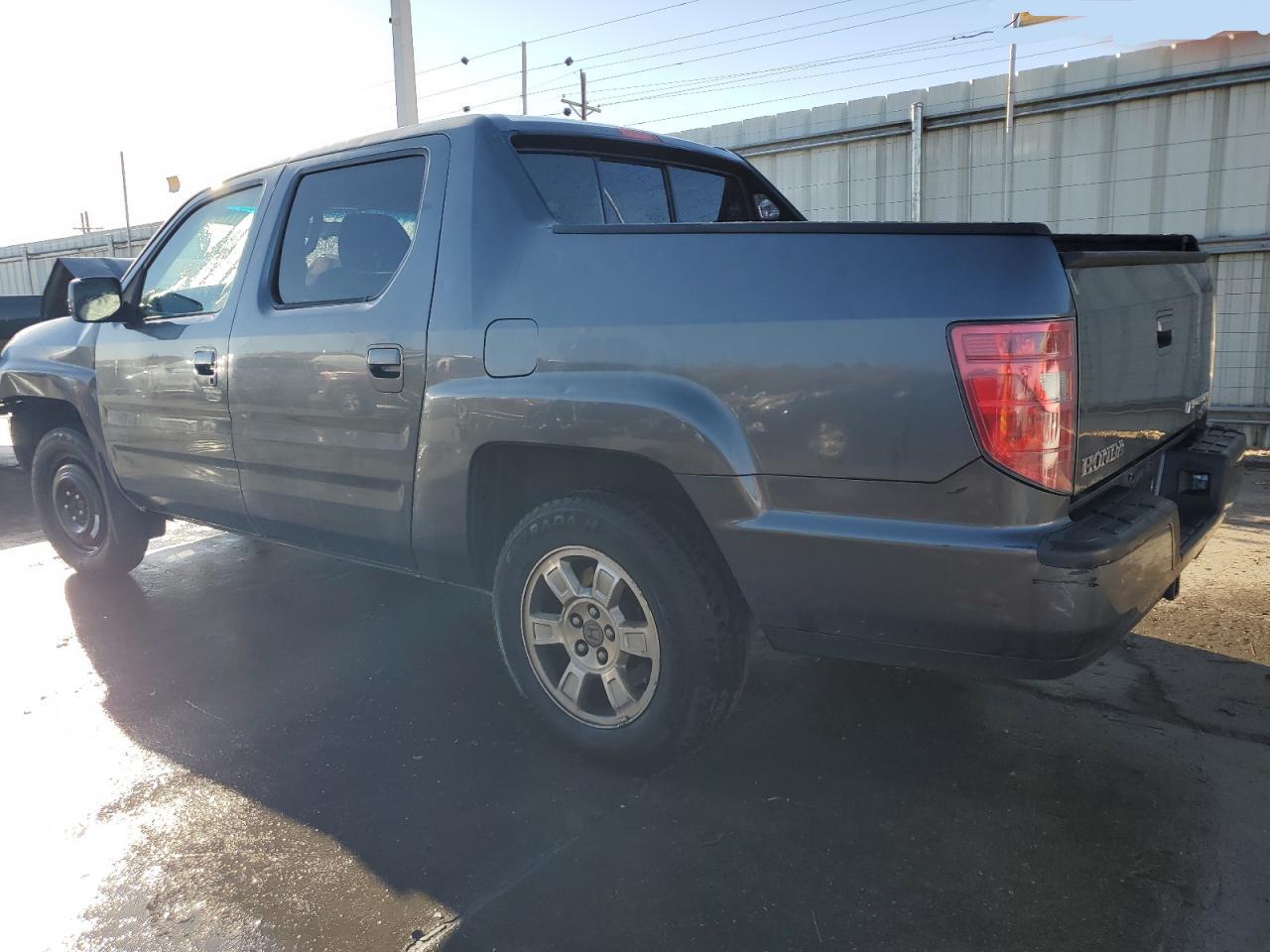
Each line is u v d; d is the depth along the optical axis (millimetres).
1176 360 2680
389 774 2699
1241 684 3119
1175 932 1955
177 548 5262
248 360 3316
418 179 2967
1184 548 2439
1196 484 2730
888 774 2607
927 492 2029
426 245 2838
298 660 3566
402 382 2828
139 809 2553
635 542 2432
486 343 2631
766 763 2686
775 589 2262
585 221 3061
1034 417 1939
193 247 3762
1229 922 1979
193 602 4301
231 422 3451
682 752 2523
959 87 9523
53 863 2322
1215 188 8477
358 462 3021
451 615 4047
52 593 4492
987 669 2102
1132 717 2900
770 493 2219
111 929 2072
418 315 2799
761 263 2219
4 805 2586
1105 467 2223
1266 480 6848
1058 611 1942
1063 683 3156
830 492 2139
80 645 3789
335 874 2236
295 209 3338
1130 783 2520
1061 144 9109
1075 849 2242
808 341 2133
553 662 2756
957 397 1969
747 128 11016
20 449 4895
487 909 2088
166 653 3682
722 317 2246
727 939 1971
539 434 2521
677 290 2324
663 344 2328
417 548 2947
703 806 2473
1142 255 2336
